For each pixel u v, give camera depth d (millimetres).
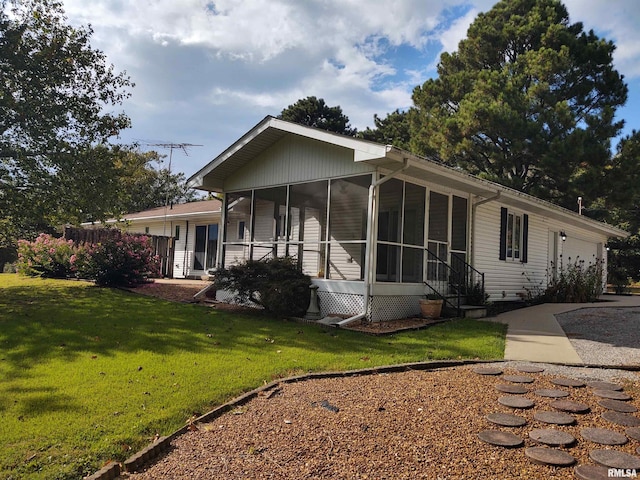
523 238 14336
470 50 24875
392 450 3307
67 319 7965
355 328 8234
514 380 5090
